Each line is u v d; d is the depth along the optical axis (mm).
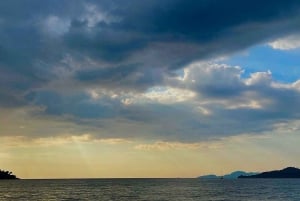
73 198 140000
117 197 144750
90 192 181375
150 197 144500
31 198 139875
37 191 190125
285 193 171250
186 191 190375
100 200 130000
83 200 130250
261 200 130000
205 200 129875
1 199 134750
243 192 180500
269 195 157250
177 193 172125
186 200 130000
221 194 163750
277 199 134000
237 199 134125
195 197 144750
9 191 189250
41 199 134875
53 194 165250
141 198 139125
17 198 140000
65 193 172875
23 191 189875
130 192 180875
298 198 139250
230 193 171375
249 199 134500
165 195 157250
